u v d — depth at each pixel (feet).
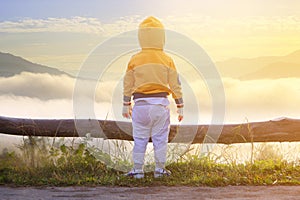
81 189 9.70
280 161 11.55
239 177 10.36
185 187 9.83
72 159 11.53
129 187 9.89
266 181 10.16
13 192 9.46
